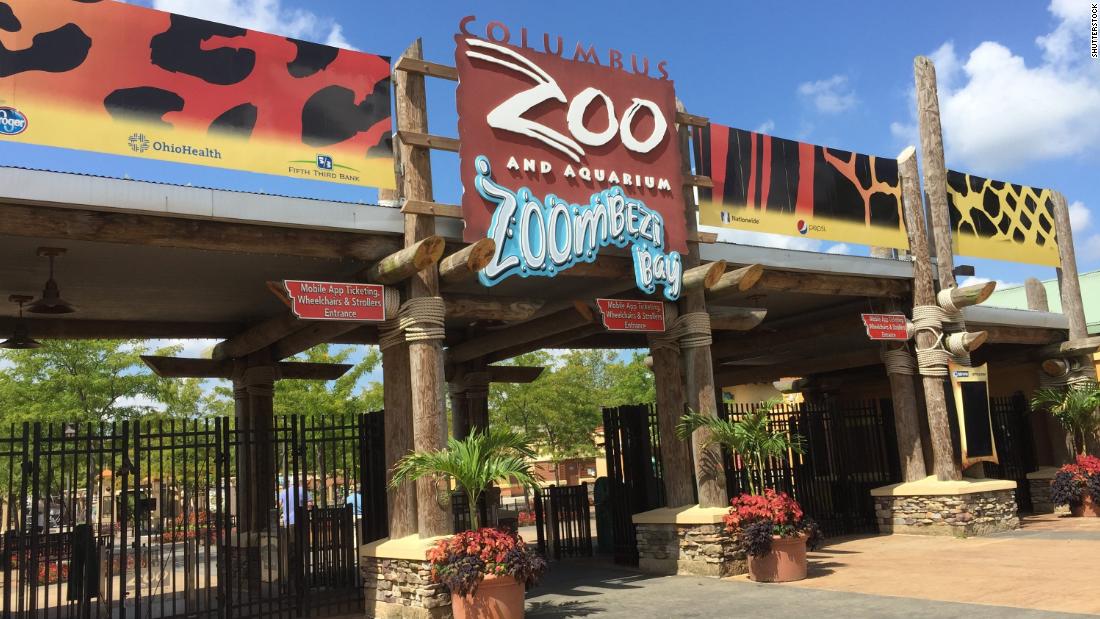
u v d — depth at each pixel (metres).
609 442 13.77
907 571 10.67
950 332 15.31
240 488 13.74
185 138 8.64
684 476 11.97
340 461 25.52
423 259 9.27
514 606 8.62
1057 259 18.12
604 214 10.95
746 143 13.20
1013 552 11.86
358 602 10.62
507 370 17.75
